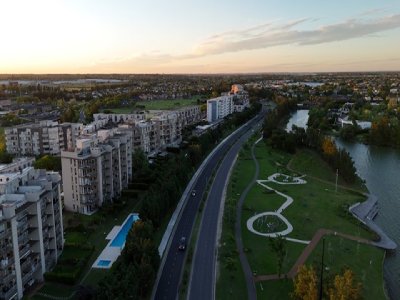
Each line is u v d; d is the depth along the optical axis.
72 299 113.94
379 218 187.88
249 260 140.75
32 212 121.31
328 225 171.50
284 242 144.50
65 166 176.00
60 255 139.38
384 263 144.25
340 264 137.88
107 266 134.25
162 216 169.50
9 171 145.38
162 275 130.62
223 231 164.50
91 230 160.75
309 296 102.06
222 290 122.31
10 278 109.31
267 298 118.25
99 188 182.25
